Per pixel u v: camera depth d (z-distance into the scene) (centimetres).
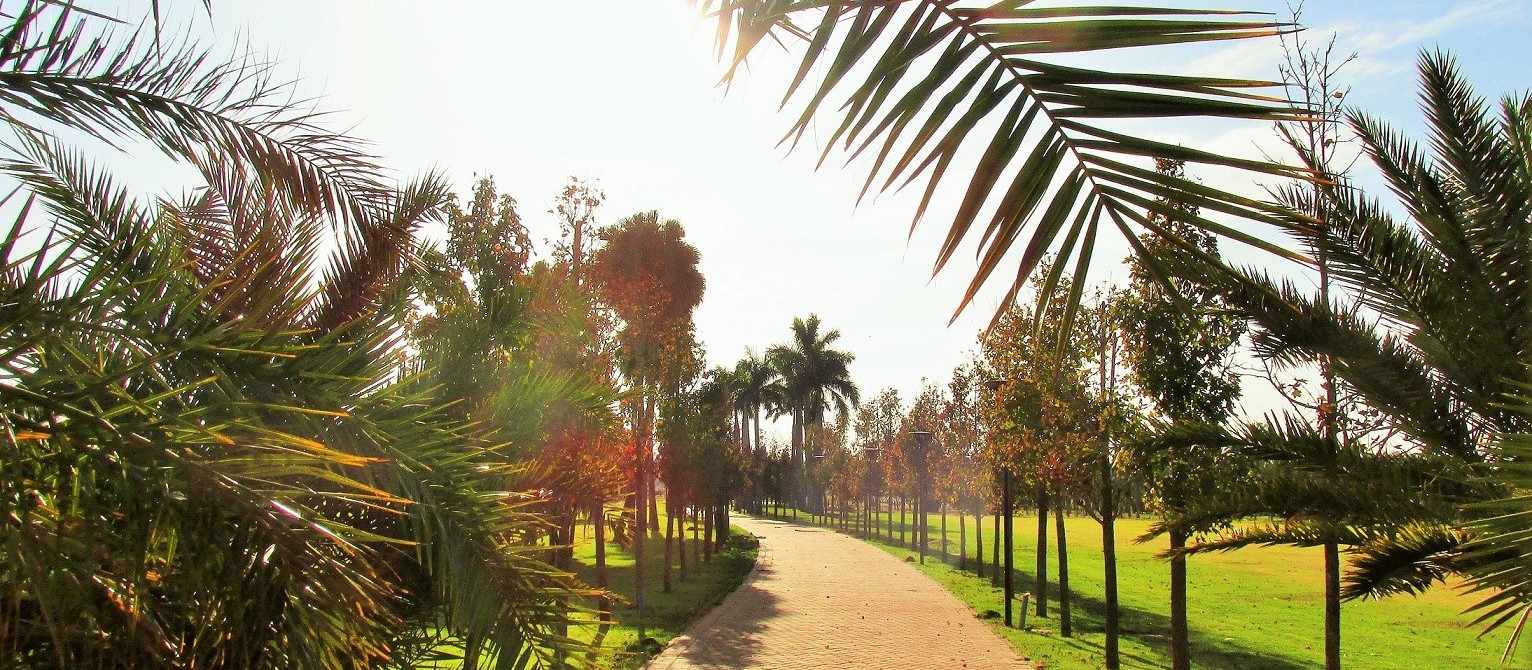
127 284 224
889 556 4362
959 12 170
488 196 1066
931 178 174
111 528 213
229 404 212
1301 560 4366
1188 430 830
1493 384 671
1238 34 161
